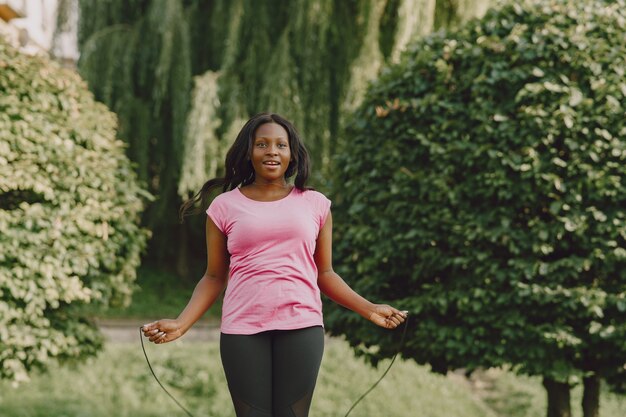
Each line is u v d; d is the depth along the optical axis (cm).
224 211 262
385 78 562
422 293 528
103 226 540
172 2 1165
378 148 551
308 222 257
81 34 1233
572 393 873
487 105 497
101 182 555
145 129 1222
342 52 1155
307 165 271
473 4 1045
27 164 521
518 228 493
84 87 594
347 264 564
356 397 807
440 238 507
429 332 509
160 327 252
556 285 478
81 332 563
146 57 1219
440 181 495
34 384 690
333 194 601
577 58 485
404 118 534
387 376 868
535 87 479
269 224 252
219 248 265
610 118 476
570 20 503
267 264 250
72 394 687
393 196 528
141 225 1335
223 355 250
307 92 1135
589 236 482
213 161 1107
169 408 707
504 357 493
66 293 523
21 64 538
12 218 513
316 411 759
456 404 846
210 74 1129
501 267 496
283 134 265
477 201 506
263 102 1116
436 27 1081
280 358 248
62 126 551
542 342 487
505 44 502
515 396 904
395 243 522
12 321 522
